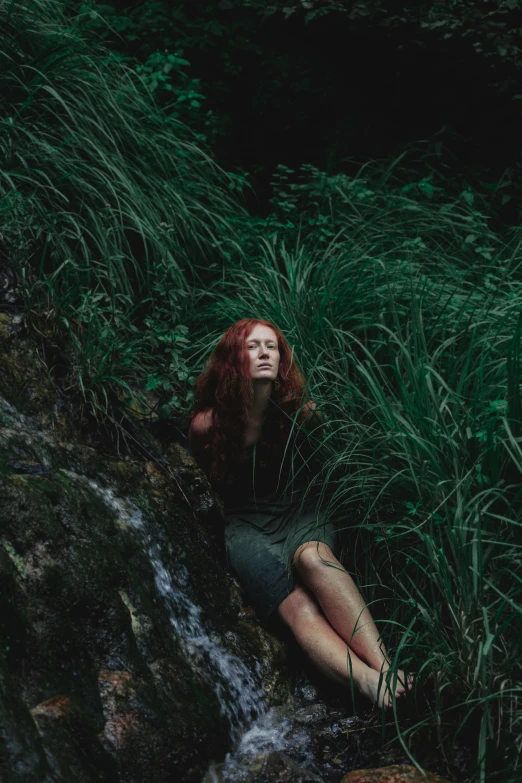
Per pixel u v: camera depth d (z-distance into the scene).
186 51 5.81
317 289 3.93
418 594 2.67
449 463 2.91
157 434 3.52
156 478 3.24
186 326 3.94
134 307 3.82
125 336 3.63
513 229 4.69
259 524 3.20
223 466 3.23
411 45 5.64
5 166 3.90
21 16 4.32
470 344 3.26
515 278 4.28
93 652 2.30
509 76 5.49
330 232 4.64
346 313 3.84
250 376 3.16
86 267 3.82
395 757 2.48
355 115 5.95
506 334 3.38
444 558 2.57
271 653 2.93
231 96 6.01
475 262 4.42
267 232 4.81
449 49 5.55
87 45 4.64
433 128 5.89
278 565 3.07
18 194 3.57
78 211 4.05
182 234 4.31
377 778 2.31
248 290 4.22
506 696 2.40
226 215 4.86
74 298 3.71
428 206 5.09
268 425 3.20
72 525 2.48
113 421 3.20
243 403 3.16
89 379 3.28
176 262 4.30
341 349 3.55
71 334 3.36
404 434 2.84
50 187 3.89
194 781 2.29
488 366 3.26
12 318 3.15
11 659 2.04
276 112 5.94
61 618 2.25
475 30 5.44
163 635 2.57
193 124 5.59
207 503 3.38
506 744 2.31
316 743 2.61
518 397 2.85
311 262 4.41
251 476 3.24
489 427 2.77
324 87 5.93
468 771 2.35
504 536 2.73
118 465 3.09
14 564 2.23
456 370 3.32
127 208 4.14
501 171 5.62
